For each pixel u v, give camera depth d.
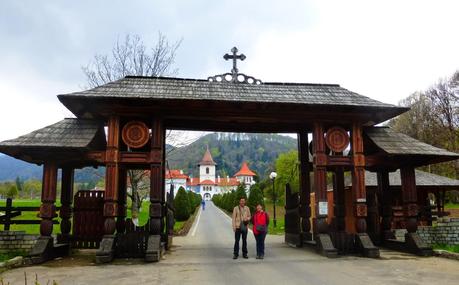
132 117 12.82
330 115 13.50
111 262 11.27
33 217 25.55
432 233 15.93
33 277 9.13
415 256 12.52
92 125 12.76
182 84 13.55
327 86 14.56
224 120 13.28
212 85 13.71
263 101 12.60
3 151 11.65
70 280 8.77
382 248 14.59
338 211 15.18
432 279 8.81
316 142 13.38
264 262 11.34
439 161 14.07
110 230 11.67
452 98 43.31
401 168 13.87
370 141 14.14
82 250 14.25
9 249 13.14
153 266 10.65
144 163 12.53
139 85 13.09
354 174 13.32
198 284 8.34
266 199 60.44
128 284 8.35
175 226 28.25
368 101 13.57
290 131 15.87
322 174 13.16
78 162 13.41
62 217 13.55
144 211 39.47
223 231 24.97
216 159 163.00
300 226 15.45
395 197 22.52
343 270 9.97
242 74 14.31
